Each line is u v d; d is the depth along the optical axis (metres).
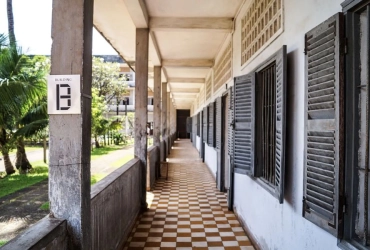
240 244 3.48
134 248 3.33
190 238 3.64
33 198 5.38
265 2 3.16
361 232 1.54
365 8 1.51
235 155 3.61
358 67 1.57
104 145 18.34
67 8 1.86
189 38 5.96
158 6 4.43
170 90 13.80
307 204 1.92
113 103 22.16
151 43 5.89
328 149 1.68
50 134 1.84
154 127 8.09
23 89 5.50
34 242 1.35
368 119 1.47
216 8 4.48
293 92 2.34
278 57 2.49
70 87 1.84
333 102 1.63
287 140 2.45
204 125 9.73
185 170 8.97
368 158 1.47
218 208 4.95
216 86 7.23
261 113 3.24
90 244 1.98
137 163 4.52
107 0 4.18
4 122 6.24
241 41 4.32
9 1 9.03
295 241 2.23
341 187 1.57
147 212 4.71
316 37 1.83
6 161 8.11
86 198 1.91
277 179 2.47
